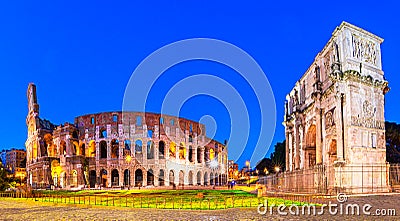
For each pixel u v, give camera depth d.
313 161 79.81
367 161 59.62
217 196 52.66
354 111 59.88
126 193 66.00
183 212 33.09
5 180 88.25
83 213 34.09
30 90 138.12
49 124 137.88
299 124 83.25
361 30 63.50
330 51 66.38
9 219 30.77
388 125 113.50
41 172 118.06
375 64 64.75
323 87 69.50
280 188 84.00
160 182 112.00
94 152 123.56
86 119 124.12
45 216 32.41
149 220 28.14
